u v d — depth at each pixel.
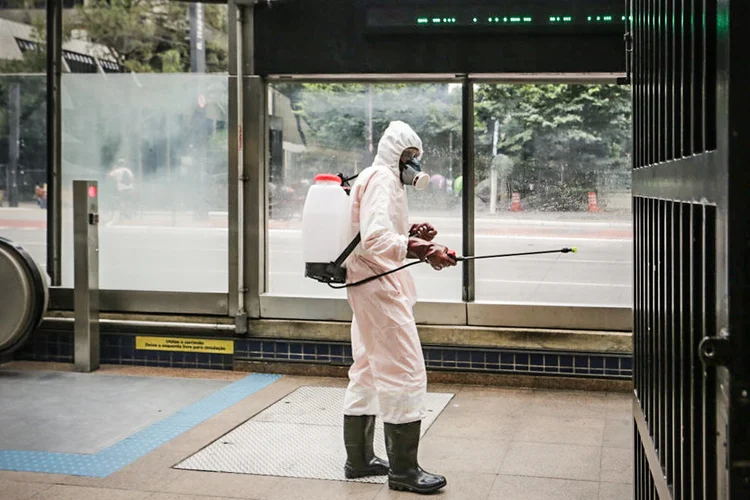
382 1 6.23
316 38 6.39
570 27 6.00
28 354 7.02
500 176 6.40
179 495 4.07
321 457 4.65
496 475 4.34
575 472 4.38
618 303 6.32
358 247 4.11
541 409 5.62
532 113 6.35
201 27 6.79
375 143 6.59
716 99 1.57
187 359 6.78
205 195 6.85
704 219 1.63
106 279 7.01
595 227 6.34
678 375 2.03
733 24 1.44
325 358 6.54
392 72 6.30
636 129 2.90
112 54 6.92
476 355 6.27
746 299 1.45
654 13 2.44
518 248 6.40
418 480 4.09
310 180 6.70
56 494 4.07
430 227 4.36
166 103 6.86
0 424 5.24
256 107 6.61
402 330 4.07
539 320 6.27
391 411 4.07
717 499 1.60
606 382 6.10
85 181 6.57
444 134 6.45
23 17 7.05
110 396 5.93
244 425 5.25
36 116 7.10
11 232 7.14
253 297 6.67
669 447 2.18
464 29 6.13
